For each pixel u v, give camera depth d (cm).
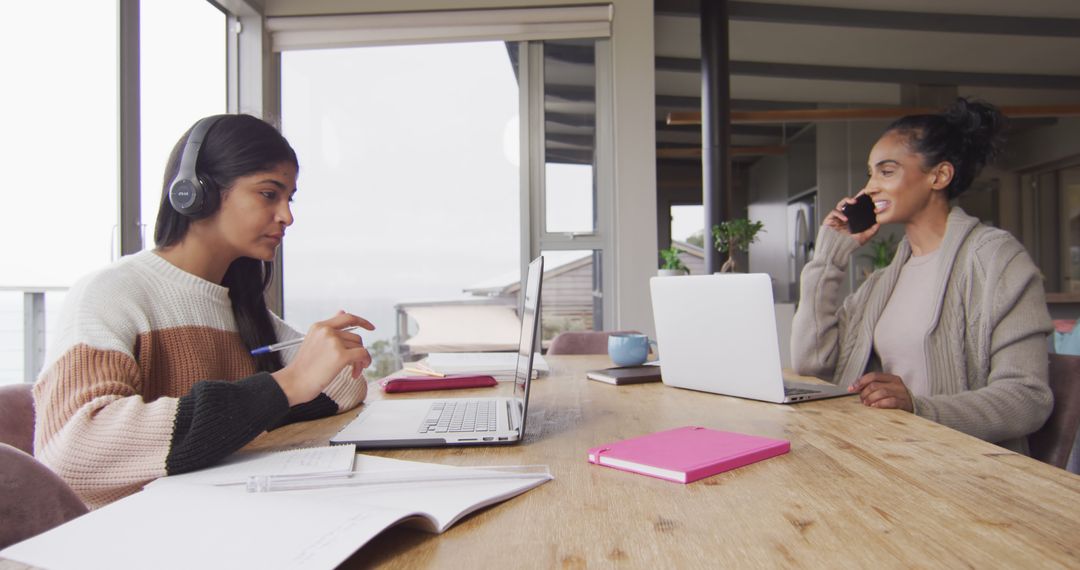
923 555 49
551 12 386
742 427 99
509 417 104
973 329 140
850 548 51
